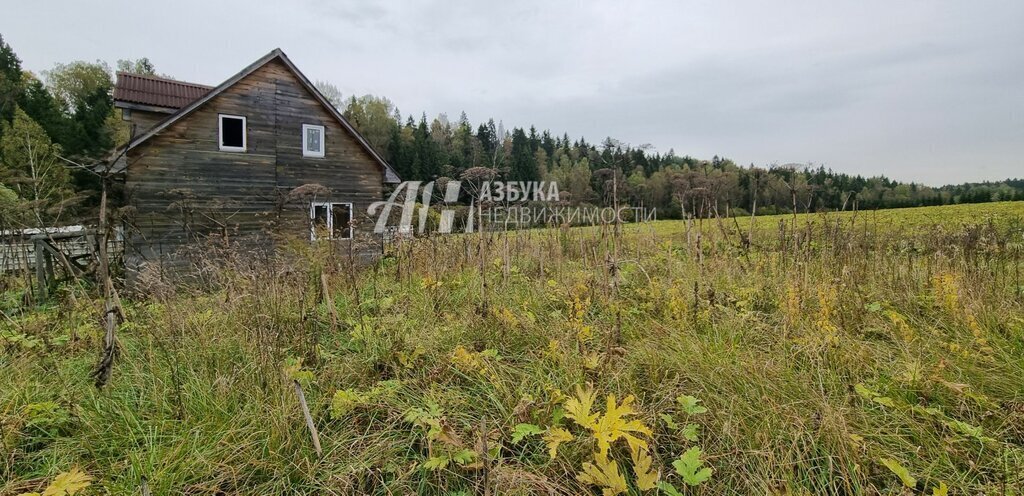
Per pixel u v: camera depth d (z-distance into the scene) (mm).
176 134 10914
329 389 2621
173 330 3205
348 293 4418
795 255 4938
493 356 2918
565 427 2230
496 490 1793
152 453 2006
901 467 1797
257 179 12000
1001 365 2576
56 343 3340
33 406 2244
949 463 1909
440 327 3502
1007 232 5809
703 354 2799
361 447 2195
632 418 2240
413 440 2240
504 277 4852
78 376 2820
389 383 2678
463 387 2707
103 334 3393
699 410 2189
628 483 1915
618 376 2535
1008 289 3979
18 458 2070
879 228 6820
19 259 6754
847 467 1853
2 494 1859
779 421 2152
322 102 12906
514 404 2420
